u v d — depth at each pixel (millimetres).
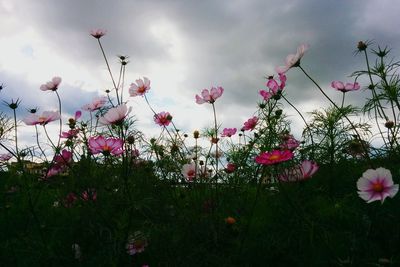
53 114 707
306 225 559
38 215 723
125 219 599
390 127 687
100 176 688
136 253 592
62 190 683
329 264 506
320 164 760
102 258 556
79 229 632
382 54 708
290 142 779
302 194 656
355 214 583
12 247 582
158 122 904
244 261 566
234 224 577
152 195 698
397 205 553
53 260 578
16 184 725
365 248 507
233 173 873
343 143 775
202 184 816
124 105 616
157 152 895
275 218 652
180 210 674
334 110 801
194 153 1024
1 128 717
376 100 705
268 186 720
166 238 572
